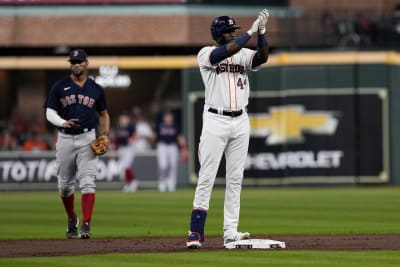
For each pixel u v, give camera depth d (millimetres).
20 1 106625
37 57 105062
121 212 61094
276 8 104188
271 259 34375
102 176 97188
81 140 45031
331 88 93750
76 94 45031
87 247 39875
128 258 35094
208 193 38656
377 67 93688
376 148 94000
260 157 94625
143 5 106062
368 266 32406
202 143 38438
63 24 106625
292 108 94000
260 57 38094
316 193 81375
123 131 96250
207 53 37594
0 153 98000
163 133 95000
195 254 36125
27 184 97812
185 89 98625
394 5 110750
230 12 103375
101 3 106500
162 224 52531
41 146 102688
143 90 110562
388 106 93938
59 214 60125
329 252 36562
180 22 105250
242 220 54469
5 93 109312
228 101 38125
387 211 60250
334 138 93812
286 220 54375
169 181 96125
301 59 93750
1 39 106562
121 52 110000
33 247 40219
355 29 100625
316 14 102438
